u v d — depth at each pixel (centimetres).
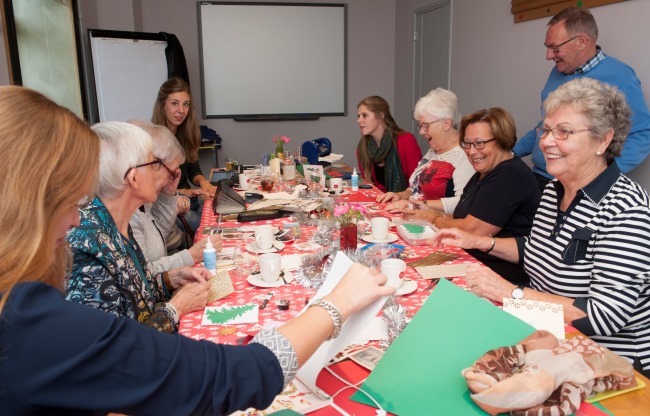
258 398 71
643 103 286
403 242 200
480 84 493
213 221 243
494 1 458
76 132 66
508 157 220
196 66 625
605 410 91
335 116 675
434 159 295
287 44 639
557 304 126
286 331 77
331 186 309
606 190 140
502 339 103
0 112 61
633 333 139
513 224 217
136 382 64
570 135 138
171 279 169
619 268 132
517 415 86
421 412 91
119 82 524
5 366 59
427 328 108
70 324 61
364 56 668
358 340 118
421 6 593
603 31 340
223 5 614
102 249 129
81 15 495
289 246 197
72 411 63
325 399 97
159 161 153
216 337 124
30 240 60
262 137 661
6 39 334
